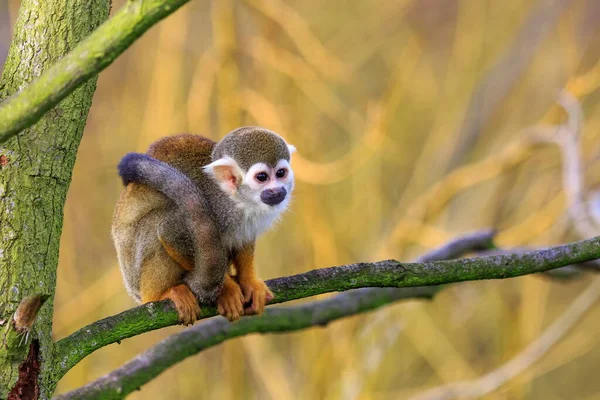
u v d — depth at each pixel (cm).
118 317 613
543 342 1416
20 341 510
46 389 542
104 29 447
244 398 1515
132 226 766
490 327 1762
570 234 1447
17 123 461
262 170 804
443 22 1975
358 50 1747
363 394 1374
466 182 1527
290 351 1599
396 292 972
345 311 938
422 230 1488
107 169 1625
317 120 1605
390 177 1744
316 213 1434
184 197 668
